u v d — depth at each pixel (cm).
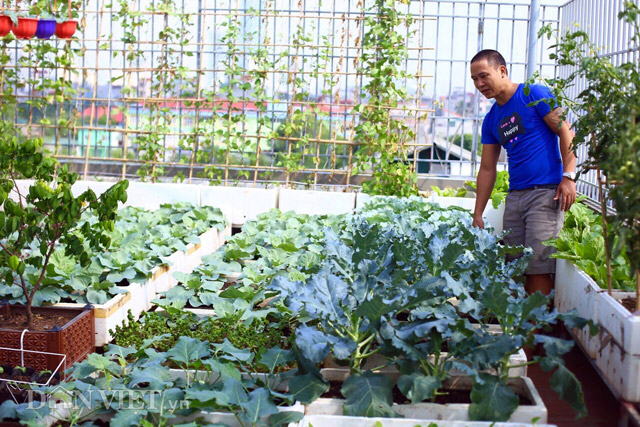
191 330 383
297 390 292
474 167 805
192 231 584
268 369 332
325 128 805
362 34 759
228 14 754
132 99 782
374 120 750
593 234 457
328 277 323
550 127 446
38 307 385
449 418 281
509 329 298
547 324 296
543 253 452
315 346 277
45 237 360
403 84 752
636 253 281
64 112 833
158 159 795
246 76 767
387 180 752
